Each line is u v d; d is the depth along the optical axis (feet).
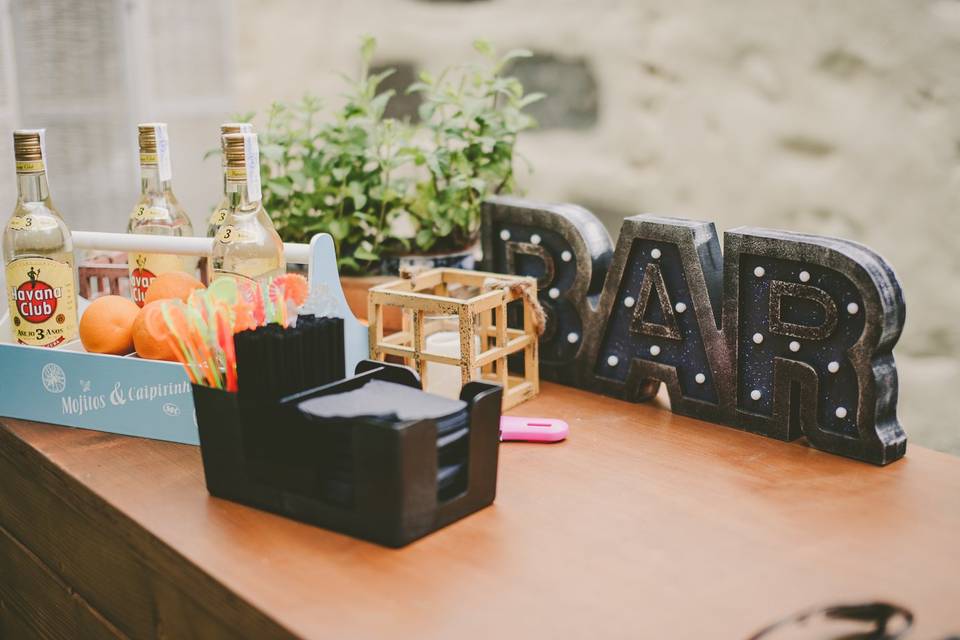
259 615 2.68
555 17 5.45
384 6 6.05
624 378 4.22
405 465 2.91
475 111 4.89
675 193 5.23
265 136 5.05
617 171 5.41
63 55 6.31
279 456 3.16
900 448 3.60
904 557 2.94
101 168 6.66
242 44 6.81
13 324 4.18
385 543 3.01
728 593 2.74
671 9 5.04
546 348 4.48
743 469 3.54
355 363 4.18
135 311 4.09
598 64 5.34
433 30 5.88
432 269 4.41
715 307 3.89
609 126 5.39
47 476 3.70
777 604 2.69
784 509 3.24
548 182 5.72
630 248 4.05
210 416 3.26
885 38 4.46
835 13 4.57
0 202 6.12
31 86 6.19
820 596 2.73
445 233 4.85
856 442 3.58
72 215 6.55
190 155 7.19
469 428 3.12
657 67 5.15
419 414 3.00
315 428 3.06
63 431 3.94
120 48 6.61
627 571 2.86
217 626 2.94
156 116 6.91
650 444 3.77
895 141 4.52
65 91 6.38
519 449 3.75
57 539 3.81
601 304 4.21
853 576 2.83
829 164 4.73
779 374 3.71
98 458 3.67
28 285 4.07
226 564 2.91
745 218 5.03
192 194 7.26
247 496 3.29
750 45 4.84
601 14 5.28
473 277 4.35
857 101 4.59
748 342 3.80
